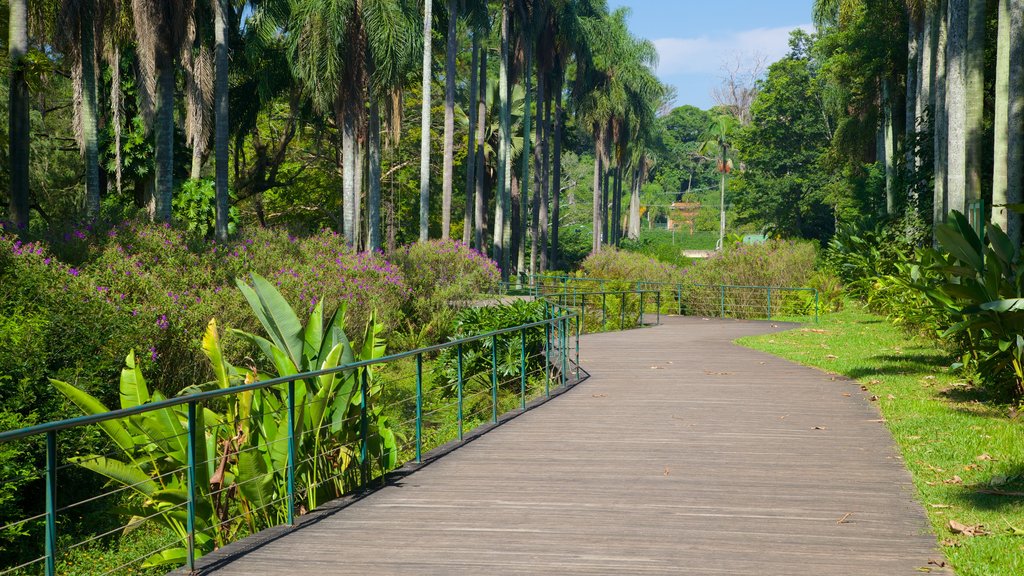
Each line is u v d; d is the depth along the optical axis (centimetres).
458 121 6425
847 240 3347
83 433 1150
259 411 816
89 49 2525
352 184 3531
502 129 5022
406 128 5834
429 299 2648
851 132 4497
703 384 1472
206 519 805
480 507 731
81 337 1260
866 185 4406
